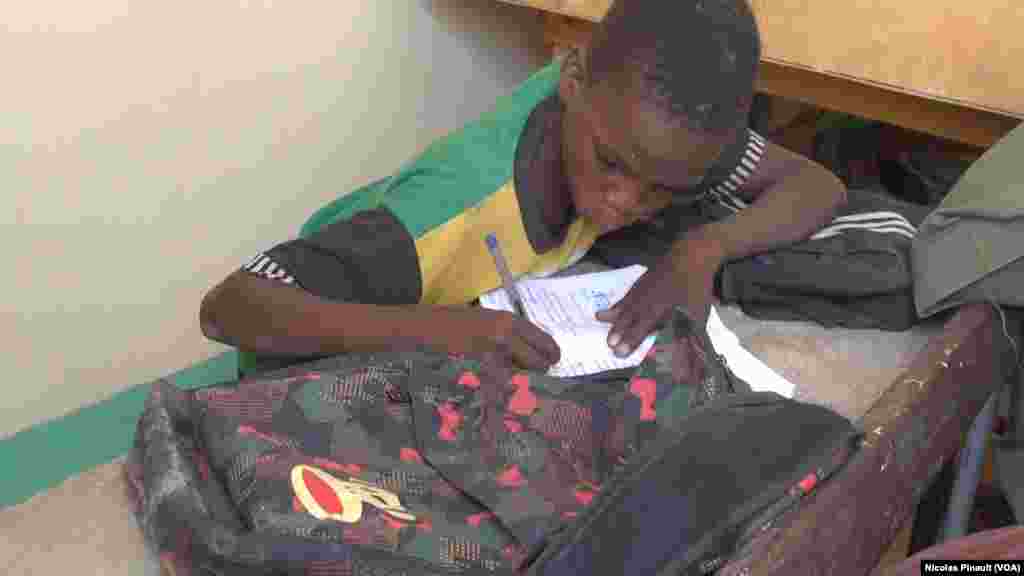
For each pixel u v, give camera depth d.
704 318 1.11
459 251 1.09
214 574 0.69
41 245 1.51
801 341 1.17
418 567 0.68
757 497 0.76
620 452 0.88
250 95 1.69
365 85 1.89
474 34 2.06
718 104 0.97
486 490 0.81
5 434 1.55
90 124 1.50
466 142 1.13
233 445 0.78
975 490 1.29
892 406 0.96
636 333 1.09
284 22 1.70
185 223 1.68
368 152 1.95
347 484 0.77
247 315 1.00
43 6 1.39
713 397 0.91
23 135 1.43
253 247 1.81
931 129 1.54
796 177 1.31
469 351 0.99
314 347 0.99
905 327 1.20
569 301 1.17
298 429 0.84
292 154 1.81
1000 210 1.12
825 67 1.43
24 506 0.85
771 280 1.20
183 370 1.76
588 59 1.04
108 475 0.89
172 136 1.61
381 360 0.91
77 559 0.80
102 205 1.56
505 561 0.74
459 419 0.88
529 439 0.89
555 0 1.69
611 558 0.70
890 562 1.23
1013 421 1.34
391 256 1.04
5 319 1.50
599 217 1.10
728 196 1.34
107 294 1.61
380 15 1.86
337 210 1.27
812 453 0.82
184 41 1.57
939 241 1.17
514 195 1.11
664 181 1.02
